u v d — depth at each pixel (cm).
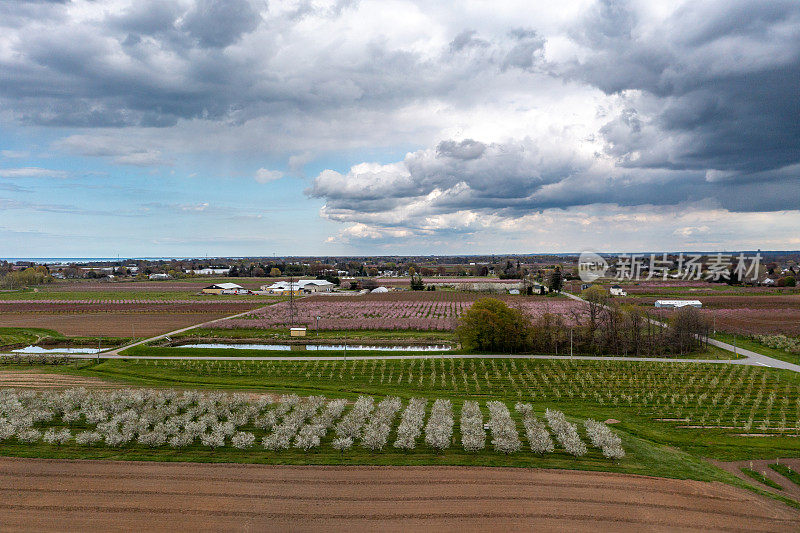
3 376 7300
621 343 9231
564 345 9475
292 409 5694
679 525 3148
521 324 9462
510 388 6906
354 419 4912
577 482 3728
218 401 5816
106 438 4406
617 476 3850
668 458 4303
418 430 4675
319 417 5100
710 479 3844
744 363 8006
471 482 3709
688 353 8988
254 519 3172
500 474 3856
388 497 3469
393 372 7825
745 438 4919
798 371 7419
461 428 4794
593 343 9338
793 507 3434
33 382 6944
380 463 4041
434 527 3088
